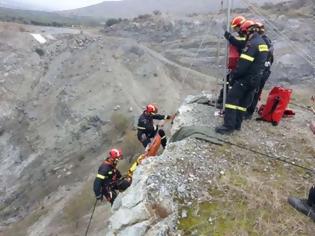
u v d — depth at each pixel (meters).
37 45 56.53
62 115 42.66
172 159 7.38
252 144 8.20
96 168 32.88
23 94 49.44
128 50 50.12
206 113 9.84
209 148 7.86
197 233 5.86
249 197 6.43
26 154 39.53
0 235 29.25
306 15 54.59
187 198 6.45
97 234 22.98
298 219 6.03
